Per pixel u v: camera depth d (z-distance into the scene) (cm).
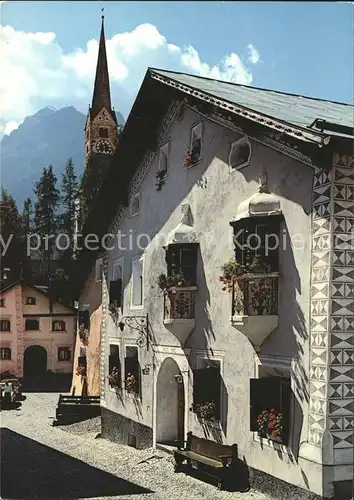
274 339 1173
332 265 1034
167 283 1515
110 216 2266
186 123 1631
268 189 1224
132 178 2036
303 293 1096
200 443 1403
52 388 4228
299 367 1094
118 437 2053
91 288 2881
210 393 1379
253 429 1161
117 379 2069
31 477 1500
